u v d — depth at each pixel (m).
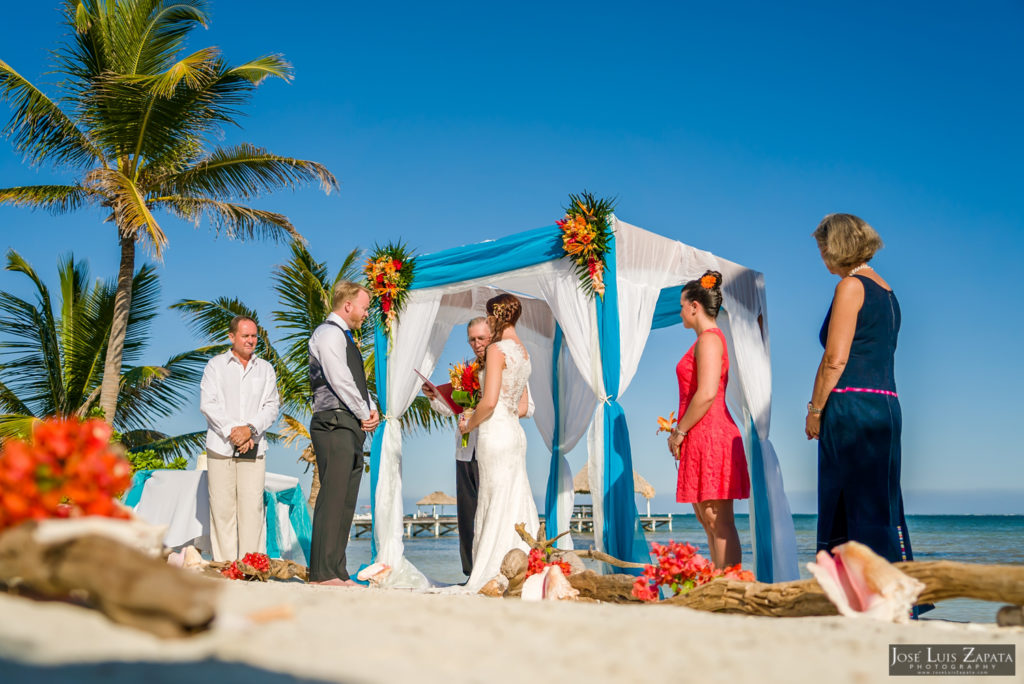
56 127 13.96
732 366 6.85
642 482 26.81
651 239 6.40
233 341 6.10
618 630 2.01
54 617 1.65
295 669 1.37
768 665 1.67
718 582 3.09
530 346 7.89
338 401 5.43
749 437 6.71
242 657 1.43
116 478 2.09
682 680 1.51
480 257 6.72
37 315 15.80
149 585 1.54
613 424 5.84
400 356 7.05
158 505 6.61
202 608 1.53
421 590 5.27
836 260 4.10
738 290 6.80
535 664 1.57
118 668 1.29
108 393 14.11
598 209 6.10
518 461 5.45
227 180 14.82
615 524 5.67
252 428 5.93
